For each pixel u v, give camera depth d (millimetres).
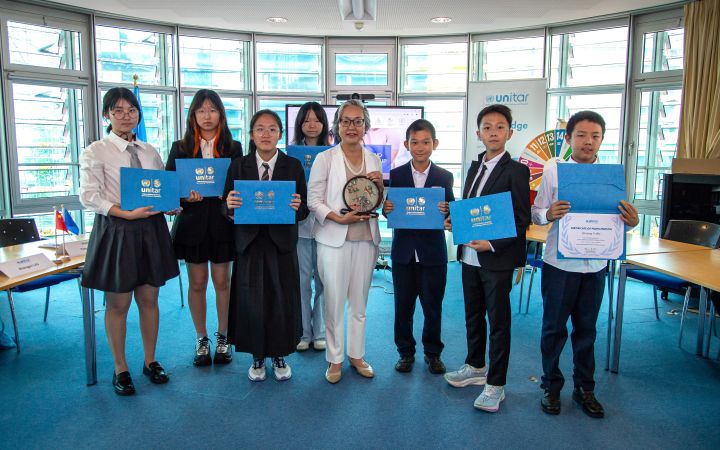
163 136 6059
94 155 2453
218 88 6121
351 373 2869
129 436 2209
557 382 2416
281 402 2521
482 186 2418
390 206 2604
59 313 4051
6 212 4906
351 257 2656
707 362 3094
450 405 2492
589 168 2209
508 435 2225
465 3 4844
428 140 2672
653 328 3752
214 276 2949
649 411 2453
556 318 2354
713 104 4676
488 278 2363
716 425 2324
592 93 5742
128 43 5668
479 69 6301
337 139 3348
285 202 2502
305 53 6332
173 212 2787
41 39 5062
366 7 5082
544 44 5828
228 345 3037
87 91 5379
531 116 5723
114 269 2461
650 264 2783
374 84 6340
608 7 5035
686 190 4410
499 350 2385
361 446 2139
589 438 2205
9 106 4844
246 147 6375
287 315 2666
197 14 5277
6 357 3121
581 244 2217
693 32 4770
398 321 2873
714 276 2477
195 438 2197
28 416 2377
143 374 2838
